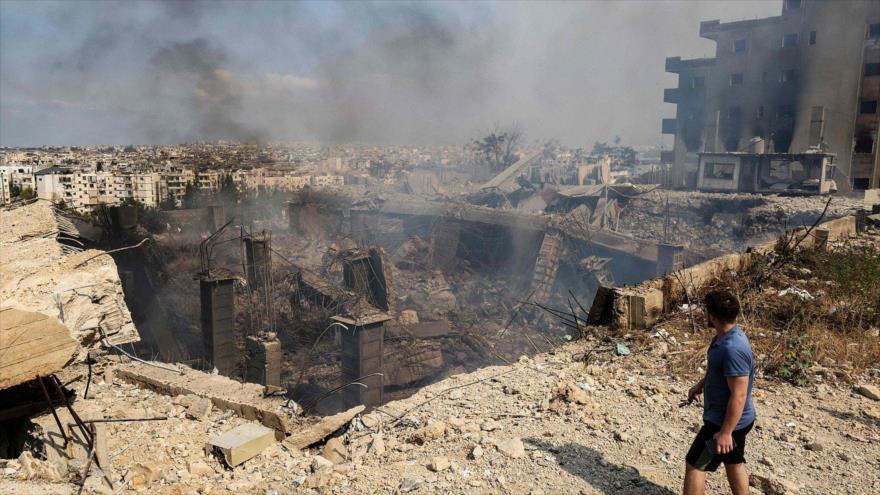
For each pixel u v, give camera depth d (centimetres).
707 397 392
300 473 525
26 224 1708
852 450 515
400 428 595
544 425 571
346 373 2828
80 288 814
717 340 390
